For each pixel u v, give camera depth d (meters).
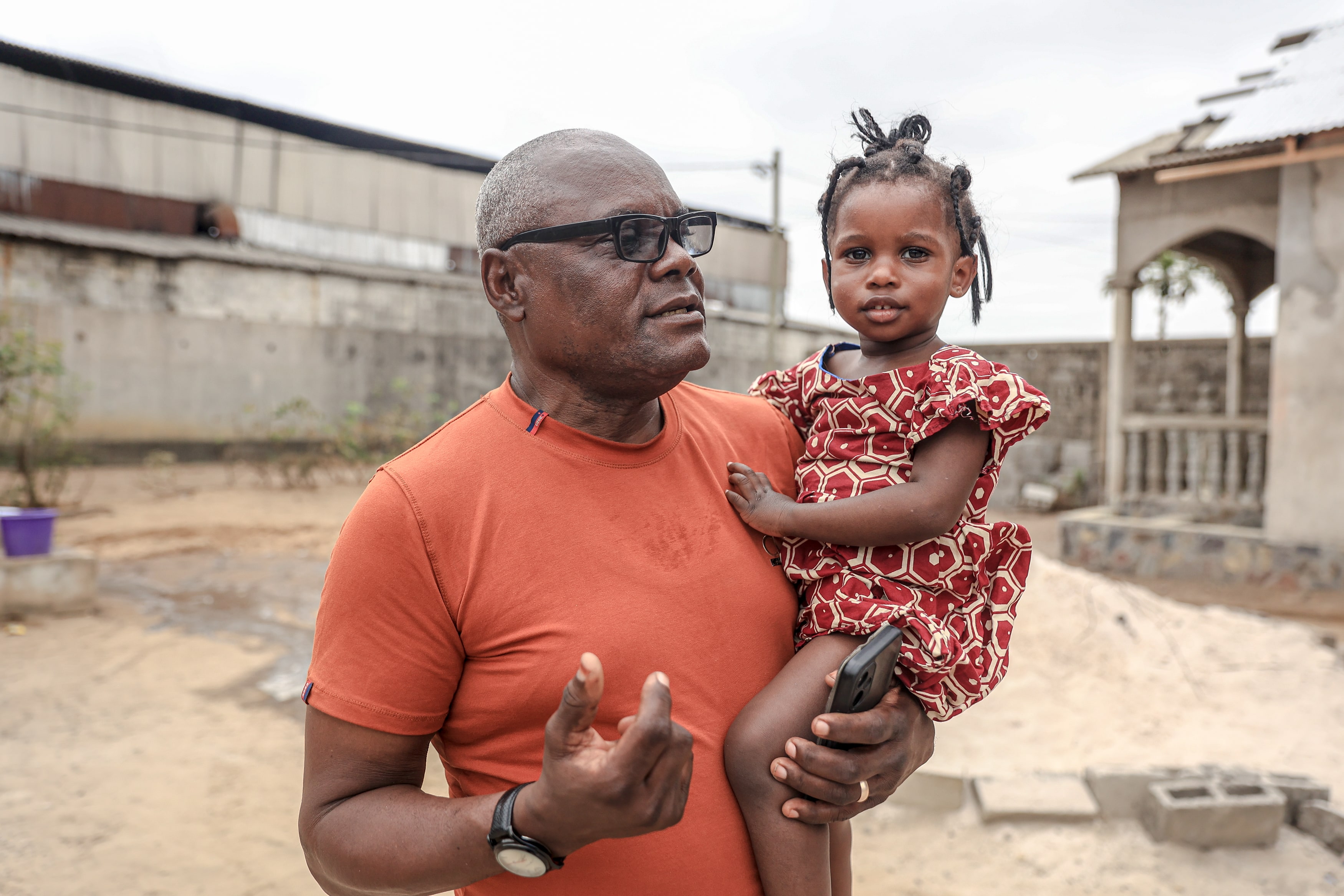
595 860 1.15
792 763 1.18
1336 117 7.95
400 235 20.25
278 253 18.44
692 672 1.21
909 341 1.52
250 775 4.38
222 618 7.09
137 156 16.95
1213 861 3.74
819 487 1.44
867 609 1.33
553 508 1.20
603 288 1.17
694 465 1.38
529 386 1.31
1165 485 10.82
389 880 1.06
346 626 1.14
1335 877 3.62
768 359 23.02
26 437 12.95
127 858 3.62
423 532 1.15
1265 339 12.52
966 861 3.74
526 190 1.23
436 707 1.17
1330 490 8.63
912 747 1.29
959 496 1.36
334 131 18.97
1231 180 9.47
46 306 15.16
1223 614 6.61
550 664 1.14
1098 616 6.30
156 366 16.33
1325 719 5.08
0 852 3.63
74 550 7.55
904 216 1.45
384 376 18.86
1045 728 4.98
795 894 1.20
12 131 15.70
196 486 14.14
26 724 4.92
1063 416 15.51
